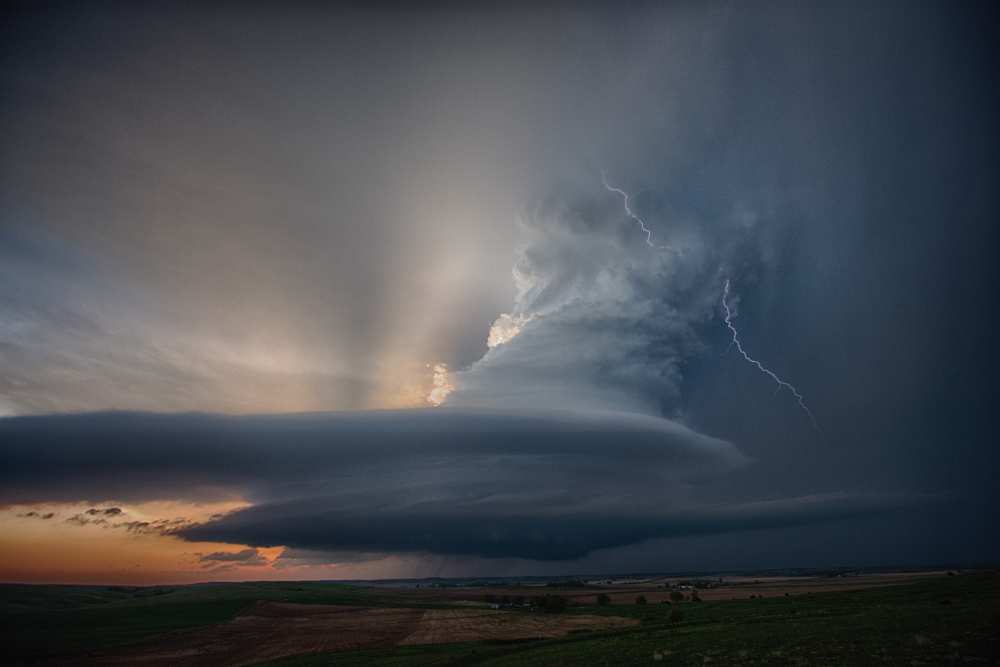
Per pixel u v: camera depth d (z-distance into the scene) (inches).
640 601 4480.8
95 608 5093.5
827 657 1047.6
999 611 1460.4
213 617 4490.7
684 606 3804.1
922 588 2842.0
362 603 5733.3
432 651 2263.8
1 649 3174.2
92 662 2775.6
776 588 5851.4
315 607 5241.1
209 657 2760.8
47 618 4439.0
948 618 1430.9
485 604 5546.3
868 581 6348.4
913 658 966.4
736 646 1326.3
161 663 2662.4
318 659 2338.8
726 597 4672.7
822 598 3019.2
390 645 2699.3
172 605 5398.6
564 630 2891.2
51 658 2915.8
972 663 905.5
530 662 1540.4
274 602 5718.5
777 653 1141.7
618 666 1230.3
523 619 3695.9
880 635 1253.1
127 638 3489.2
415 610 4864.7
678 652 1327.5
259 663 2431.1
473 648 2260.1
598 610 4165.8
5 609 4778.5
